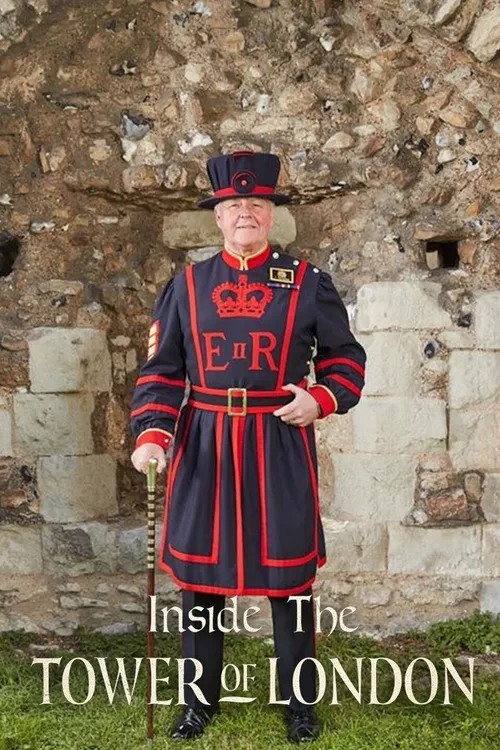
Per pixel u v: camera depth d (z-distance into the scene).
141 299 4.48
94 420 4.28
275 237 4.41
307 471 2.95
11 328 4.18
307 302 2.97
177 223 4.51
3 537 4.18
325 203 4.40
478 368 4.13
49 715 3.17
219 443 2.92
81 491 4.20
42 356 4.15
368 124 4.25
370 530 4.13
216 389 2.94
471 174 4.21
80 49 4.26
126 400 4.44
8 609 4.16
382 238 4.25
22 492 4.17
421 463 4.14
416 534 4.13
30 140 4.23
